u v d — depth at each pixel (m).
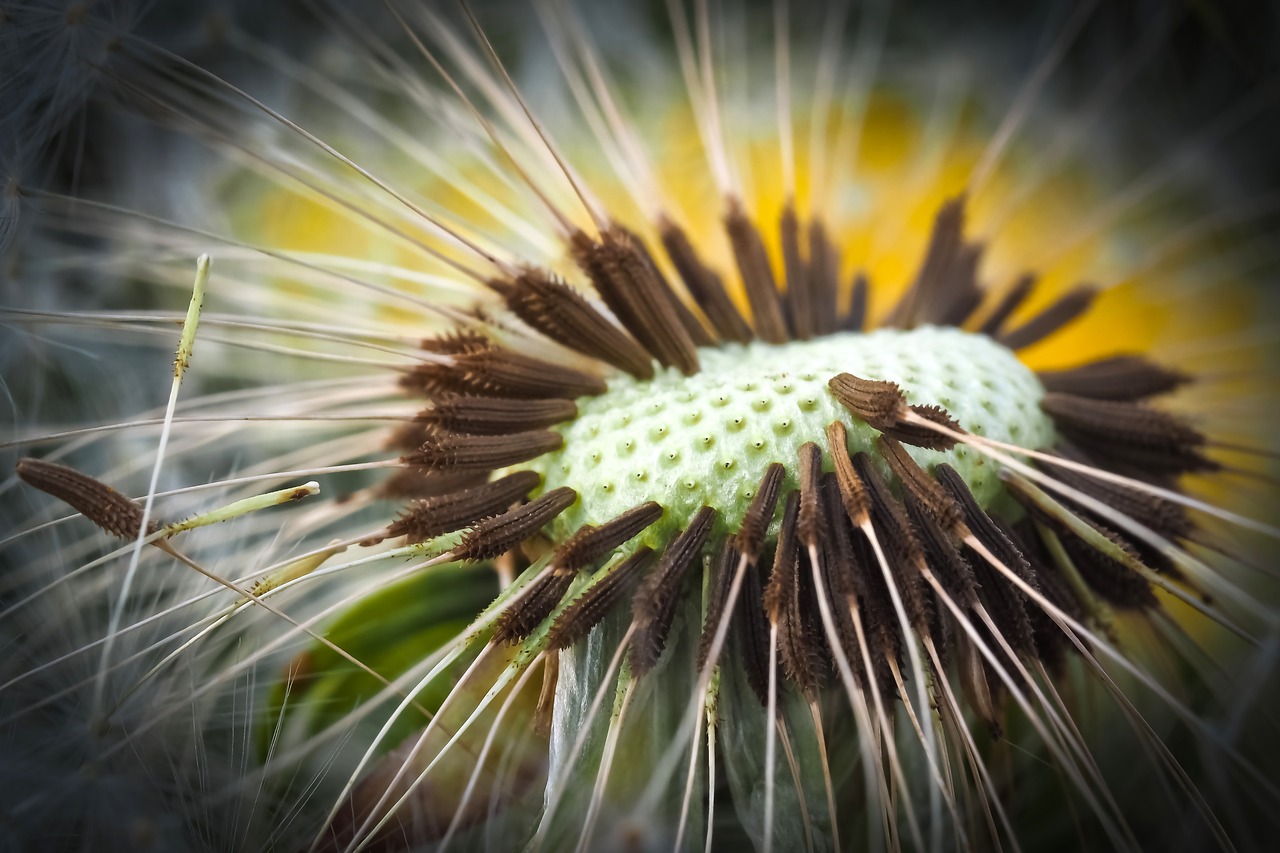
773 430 0.07
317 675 0.08
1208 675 0.08
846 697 0.07
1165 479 0.08
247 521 0.08
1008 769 0.08
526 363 0.07
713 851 0.07
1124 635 0.08
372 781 0.07
